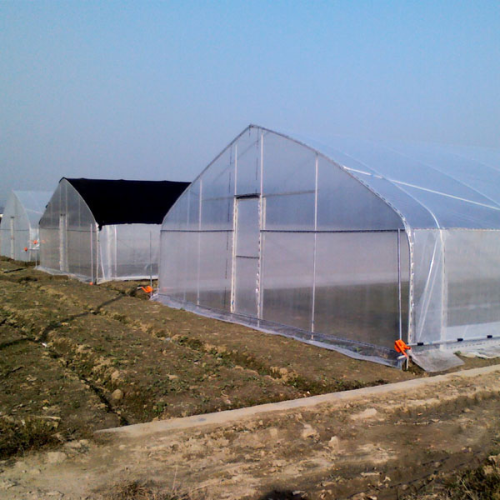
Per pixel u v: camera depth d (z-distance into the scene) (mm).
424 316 9219
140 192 24453
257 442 5961
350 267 10102
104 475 5141
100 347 9992
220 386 7859
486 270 10109
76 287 19562
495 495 4863
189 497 4750
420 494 4945
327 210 10695
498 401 7645
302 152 11406
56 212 25594
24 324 12422
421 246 9148
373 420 6688
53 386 7730
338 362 9281
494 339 10219
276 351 10023
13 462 5363
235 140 13547
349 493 4977
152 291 18281
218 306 14102
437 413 7098
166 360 9242
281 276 11875
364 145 12922
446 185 11414
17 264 29672
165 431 6215
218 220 14234
